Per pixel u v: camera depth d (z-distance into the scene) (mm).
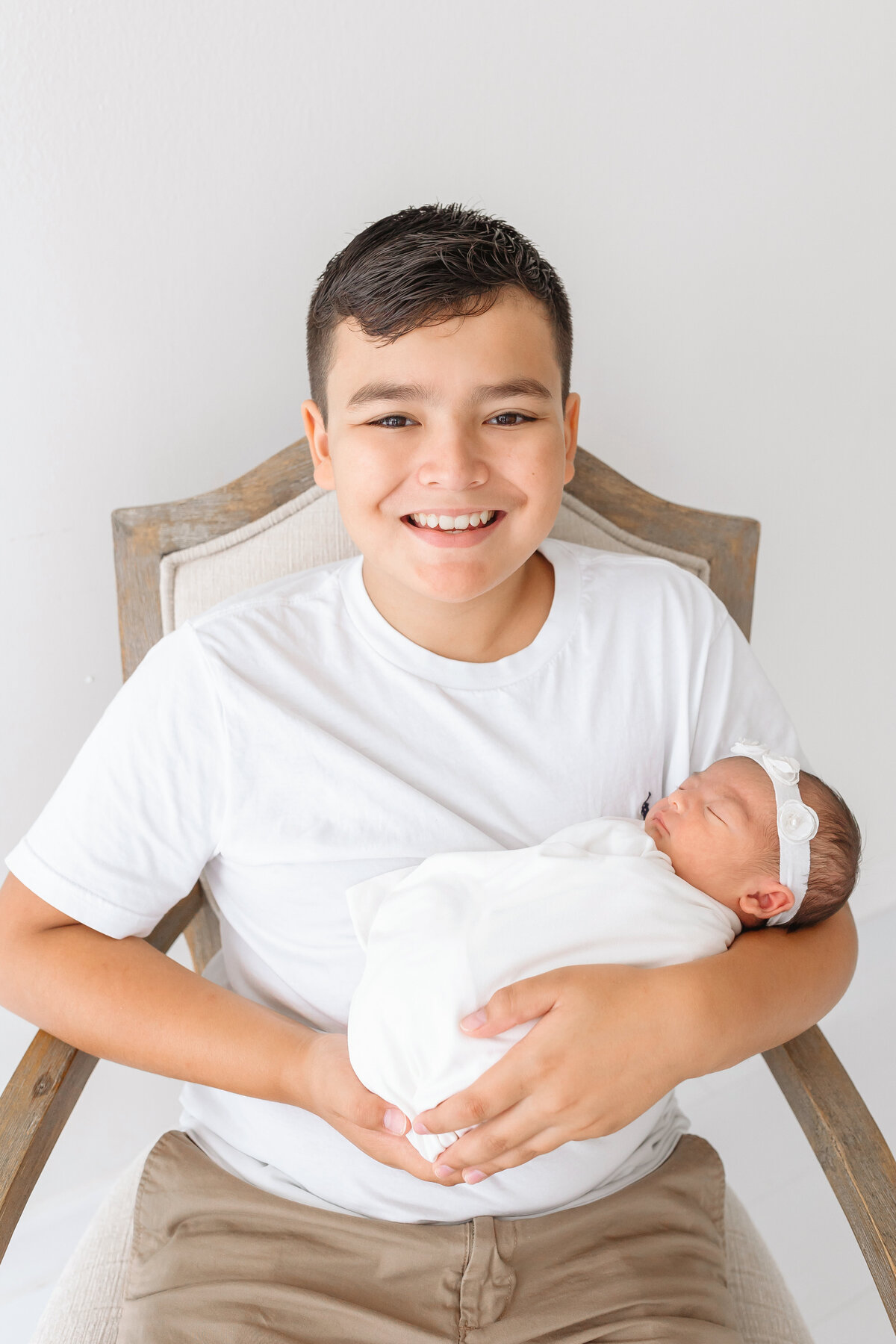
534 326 772
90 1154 1342
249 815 844
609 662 914
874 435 1490
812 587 1554
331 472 891
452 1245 778
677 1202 856
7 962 831
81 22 904
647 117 1179
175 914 967
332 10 997
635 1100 739
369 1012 748
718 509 1425
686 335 1301
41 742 1132
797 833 838
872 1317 1345
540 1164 813
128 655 1012
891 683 1703
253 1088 803
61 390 1006
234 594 970
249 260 1049
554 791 886
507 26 1075
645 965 780
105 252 981
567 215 1182
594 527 1062
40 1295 1307
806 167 1285
